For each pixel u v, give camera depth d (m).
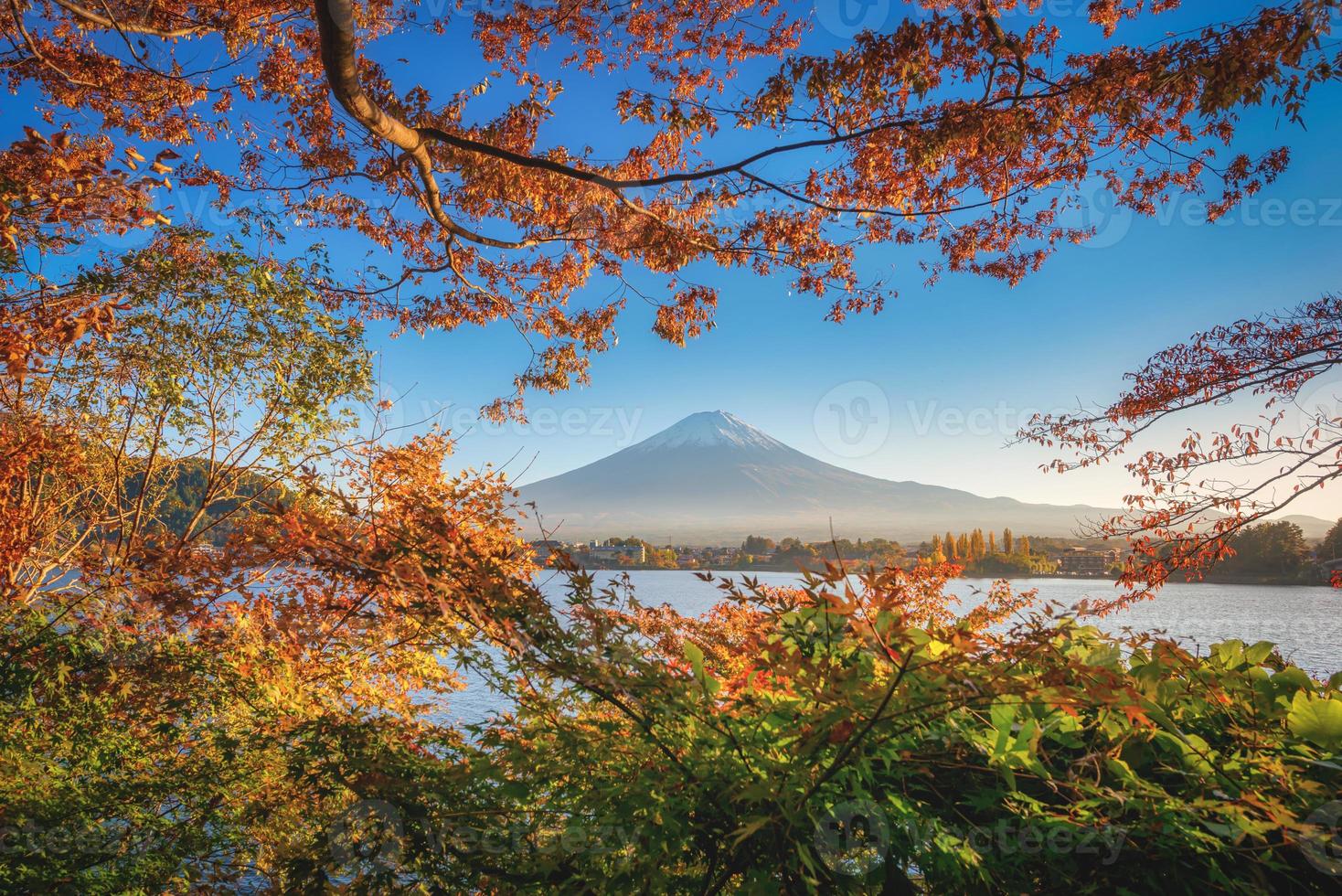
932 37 4.21
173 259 5.86
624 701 1.42
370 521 1.69
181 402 5.87
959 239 6.03
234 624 2.63
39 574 4.80
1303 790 1.21
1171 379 6.12
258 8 5.70
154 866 1.97
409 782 1.57
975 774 1.40
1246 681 1.51
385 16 6.01
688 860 1.41
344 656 3.06
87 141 4.33
